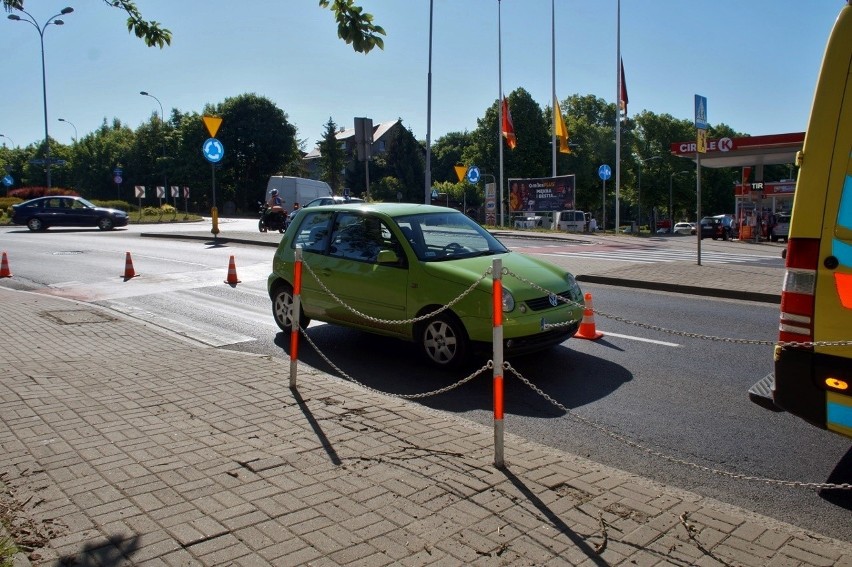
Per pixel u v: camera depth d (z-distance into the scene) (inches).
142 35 264.8
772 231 1406.3
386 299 307.4
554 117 1619.1
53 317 402.6
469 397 257.8
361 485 162.6
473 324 276.8
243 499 154.4
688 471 189.9
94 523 142.9
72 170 3385.8
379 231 321.7
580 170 2625.5
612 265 650.8
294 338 247.3
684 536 140.3
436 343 292.4
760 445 209.0
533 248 1000.2
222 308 455.8
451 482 164.7
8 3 237.9
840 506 168.7
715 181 3225.9
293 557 130.5
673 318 407.8
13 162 3912.4
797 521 161.0
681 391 263.9
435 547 134.6
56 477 165.6
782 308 163.8
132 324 388.5
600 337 355.9
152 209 2074.3
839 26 154.6
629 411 241.1
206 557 130.3
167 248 858.1
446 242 315.9
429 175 1198.3
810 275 158.2
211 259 729.0
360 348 338.0
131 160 3184.1
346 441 192.9
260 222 1156.5
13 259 739.4
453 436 198.8
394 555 131.6
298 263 246.4
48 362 285.4
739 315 416.5
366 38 230.5
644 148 3122.5
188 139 2942.9
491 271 193.2
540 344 280.4
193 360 294.8
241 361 293.7
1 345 322.3
